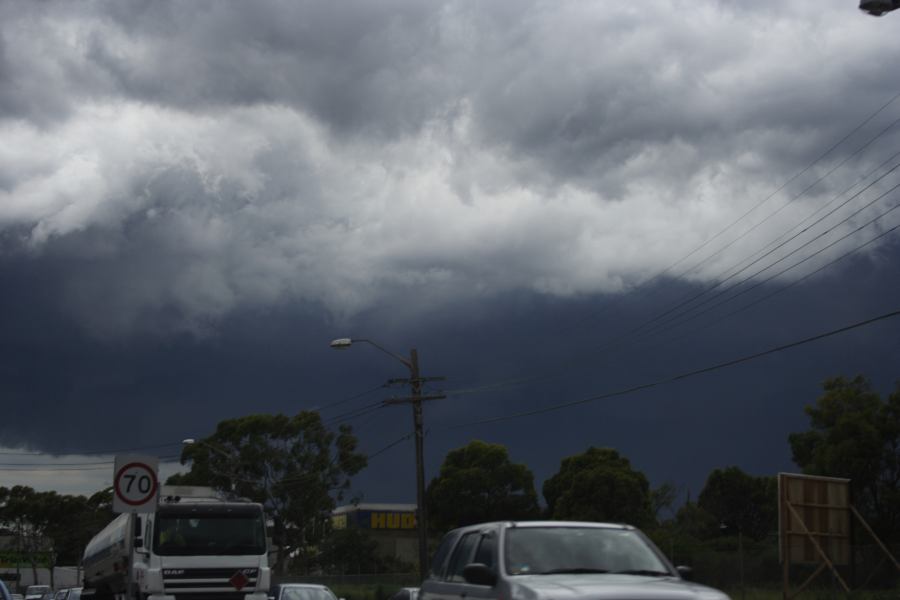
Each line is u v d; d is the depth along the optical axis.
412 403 42.19
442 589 11.78
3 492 108.00
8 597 16.50
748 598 30.33
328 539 78.56
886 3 12.92
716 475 75.69
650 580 9.40
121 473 16.81
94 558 32.50
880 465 48.16
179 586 23.73
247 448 76.94
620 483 69.75
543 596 8.74
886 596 27.17
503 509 78.12
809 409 52.12
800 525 27.42
